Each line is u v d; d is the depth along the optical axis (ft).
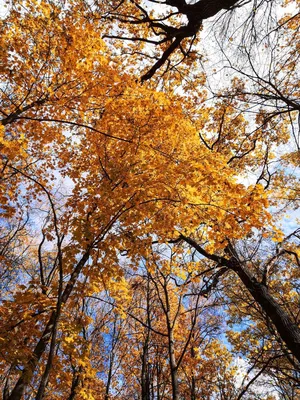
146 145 17.16
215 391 37.81
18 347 14.53
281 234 14.51
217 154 17.10
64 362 16.80
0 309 15.90
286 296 26.21
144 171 16.02
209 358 36.65
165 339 37.09
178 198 15.28
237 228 15.49
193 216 15.98
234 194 14.48
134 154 17.11
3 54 16.58
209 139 29.40
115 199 15.75
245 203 14.40
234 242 22.36
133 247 16.31
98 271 15.70
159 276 27.20
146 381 36.11
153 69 27.84
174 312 34.53
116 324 39.01
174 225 16.48
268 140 25.32
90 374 18.90
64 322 15.80
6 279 30.07
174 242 23.29
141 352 40.47
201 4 22.20
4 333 14.62
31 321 16.07
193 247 24.36
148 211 15.23
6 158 19.07
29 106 17.80
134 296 34.76
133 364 42.50
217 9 21.57
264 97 13.67
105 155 17.81
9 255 30.12
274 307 21.45
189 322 34.71
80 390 20.01
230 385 33.19
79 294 16.12
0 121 16.38
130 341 41.29
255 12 16.15
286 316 21.25
